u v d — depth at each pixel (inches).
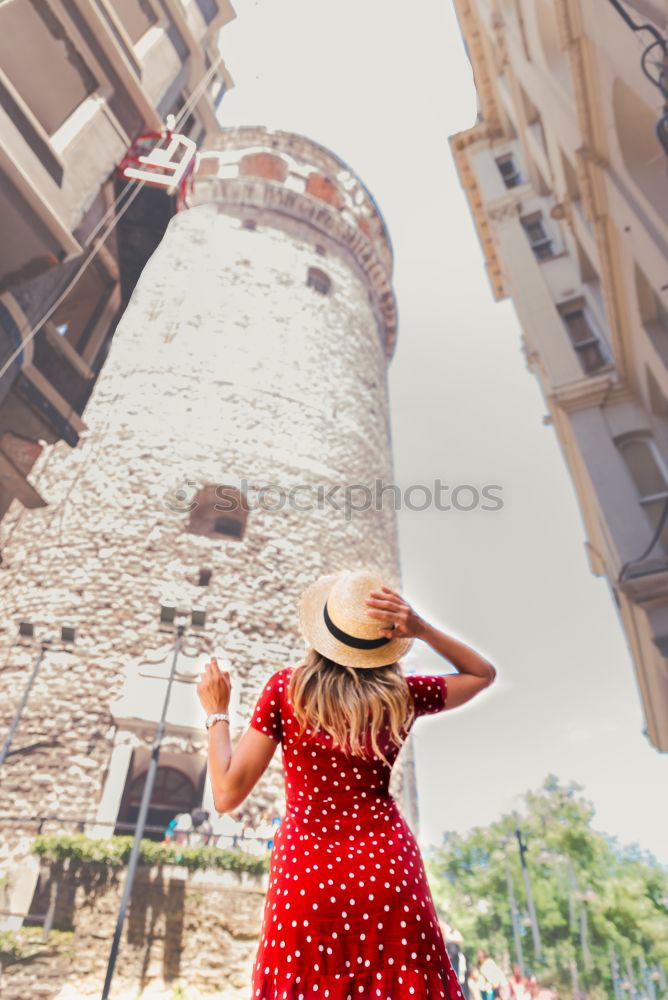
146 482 665.0
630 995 952.9
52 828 453.4
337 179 1160.8
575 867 1088.2
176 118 450.3
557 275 580.7
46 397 367.2
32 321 319.3
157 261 885.2
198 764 552.1
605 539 457.4
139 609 577.9
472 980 490.0
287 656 606.9
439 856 1172.5
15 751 487.2
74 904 387.5
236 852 435.8
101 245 422.0
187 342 798.5
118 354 776.9
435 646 63.0
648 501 421.4
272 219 1024.9
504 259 619.2
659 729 546.3
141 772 570.3
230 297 872.3
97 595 579.5
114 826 450.9
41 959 360.2
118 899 395.2
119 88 360.2
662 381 386.9
